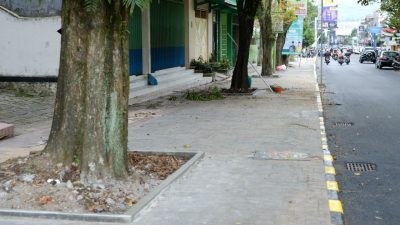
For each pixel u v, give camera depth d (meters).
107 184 6.29
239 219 5.46
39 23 16.66
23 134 10.63
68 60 6.49
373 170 7.92
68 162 6.55
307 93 19.69
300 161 8.05
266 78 28.97
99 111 6.39
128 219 5.38
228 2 29.97
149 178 6.82
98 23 6.28
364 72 37.66
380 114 14.32
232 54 36.84
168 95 18.58
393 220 5.70
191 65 26.41
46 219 5.51
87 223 5.40
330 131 11.45
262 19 29.89
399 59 41.69
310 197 6.19
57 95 6.69
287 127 11.38
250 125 11.65
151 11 20.98
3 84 17.17
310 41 80.81
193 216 5.55
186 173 7.26
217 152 8.71
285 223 5.34
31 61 16.86
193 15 26.89
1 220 5.50
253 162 7.97
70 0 6.34
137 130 11.02
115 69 6.44
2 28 16.95
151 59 21.06
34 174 6.47
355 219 5.73
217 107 15.05
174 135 10.37
